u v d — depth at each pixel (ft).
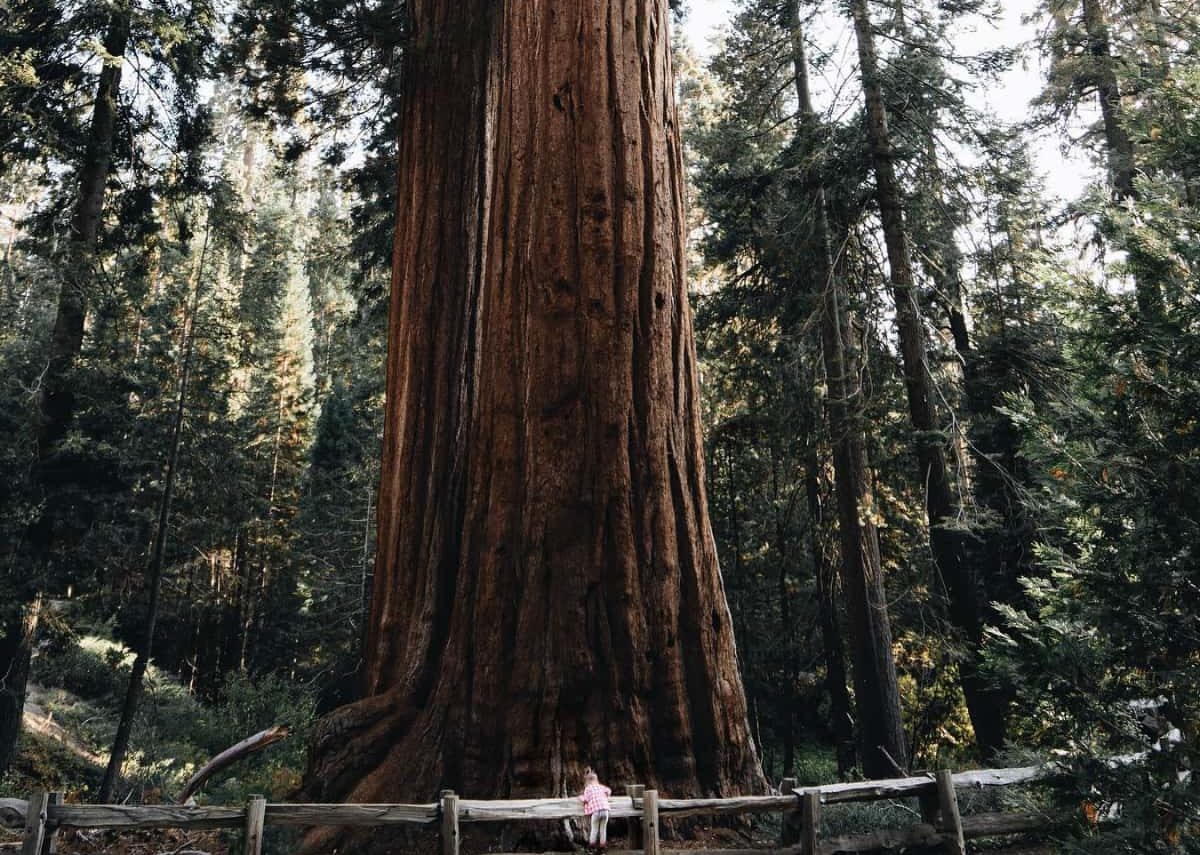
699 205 75.87
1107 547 17.48
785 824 24.35
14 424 53.26
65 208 61.98
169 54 59.11
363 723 31.04
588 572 28.35
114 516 58.70
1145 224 17.93
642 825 22.45
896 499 64.80
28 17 56.59
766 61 68.13
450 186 42.27
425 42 44.39
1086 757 17.25
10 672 51.47
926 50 55.31
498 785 26.45
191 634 121.08
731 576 76.33
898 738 50.55
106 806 18.57
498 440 30.83
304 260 150.20
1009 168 56.03
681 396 31.73
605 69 32.68
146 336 83.46
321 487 119.85
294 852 27.22
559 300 30.71
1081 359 17.83
